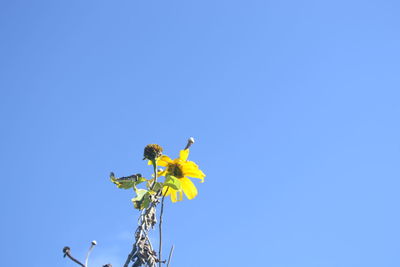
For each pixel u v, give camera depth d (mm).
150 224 3887
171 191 4551
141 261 3738
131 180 4090
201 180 4605
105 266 3674
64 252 3654
